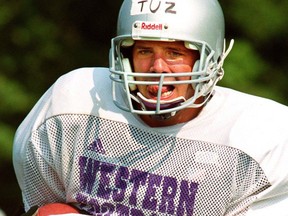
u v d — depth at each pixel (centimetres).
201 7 1103
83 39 2720
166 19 1084
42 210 1149
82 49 2711
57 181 1185
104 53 2723
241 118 1129
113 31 2733
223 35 1140
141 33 1087
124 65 1112
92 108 1147
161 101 1086
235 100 1144
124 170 1126
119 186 1127
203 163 1114
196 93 1091
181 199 1116
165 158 1120
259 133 1122
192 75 1084
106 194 1131
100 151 1136
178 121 1123
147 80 1091
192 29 1090
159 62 1086
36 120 1183
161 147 1123
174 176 1117
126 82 1082
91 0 2728
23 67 2659
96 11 2731
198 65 1092
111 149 1134
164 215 1118
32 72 2659
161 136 1122
